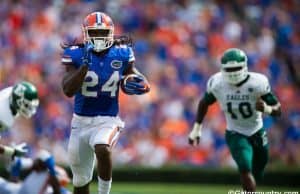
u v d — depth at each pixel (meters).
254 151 29.38
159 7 63.09
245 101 28.53
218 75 29.23
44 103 53.84
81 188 25.84
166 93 55.41
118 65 24.62
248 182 27.56
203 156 51.34
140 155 51.56
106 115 24.77
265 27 63.78
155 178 47.38
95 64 24.41
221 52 60.59
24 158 28.28
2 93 25.58
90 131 24.67
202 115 29.94
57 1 62.28
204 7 64.06
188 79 56.84
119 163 50.66
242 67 28.02
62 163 48.34
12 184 26.52
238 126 28.95
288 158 52.50
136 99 53.75
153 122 53.28
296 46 63.03
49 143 51.75
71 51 24.42
